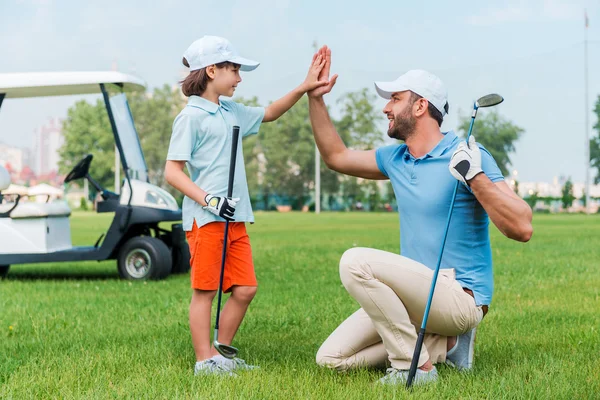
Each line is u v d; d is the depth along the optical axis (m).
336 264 8.66
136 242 7.54
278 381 3.28
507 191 3.23
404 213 3.50
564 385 3.17
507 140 53.28
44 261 7.60
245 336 4.46
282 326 4.74
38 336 4.47
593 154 51.34
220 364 3.50
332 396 3.06
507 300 5.81
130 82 7.77
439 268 3.37
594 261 8.73
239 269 3.66
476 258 3.40
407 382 3.16
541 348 4.01
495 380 3.25
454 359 3.51
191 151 3.58
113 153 56.66
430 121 3.46
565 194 45.66
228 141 3.64
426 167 3.43
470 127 3.27
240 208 3.64
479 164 3.14
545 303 5.66
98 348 4.11
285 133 54.00
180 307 5.57
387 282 3.24
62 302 5.93
